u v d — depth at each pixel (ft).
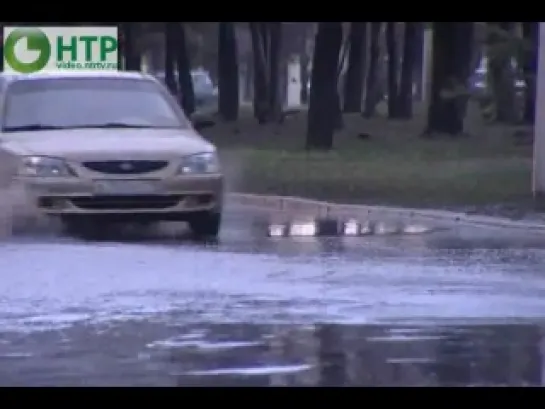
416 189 248.93
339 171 296.10
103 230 180.24
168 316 112.16
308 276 136.36
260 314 113.09
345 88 607.78
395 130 480.64
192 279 133.39
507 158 333.42
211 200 170.60
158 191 166.09
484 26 378.73
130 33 484.74
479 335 104.06
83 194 164.25
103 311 114.52
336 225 195.11
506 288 128.88
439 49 406.62
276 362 93.45
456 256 155.63
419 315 112.98
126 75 188.55
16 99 181.57
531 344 100.58
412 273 139.54
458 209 213.05
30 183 164.66
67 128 178.40
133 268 141.08
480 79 478.18
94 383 86.99
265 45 568.00
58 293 124.06
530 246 167.53
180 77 543.39
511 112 444.96
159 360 94.12
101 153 165.68
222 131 499.92
